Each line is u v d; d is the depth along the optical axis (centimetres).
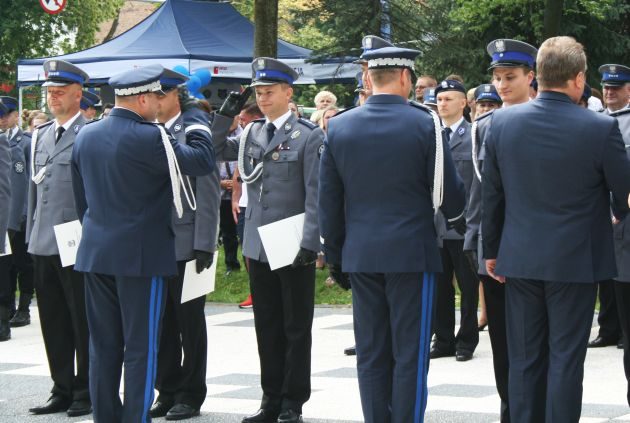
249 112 1127
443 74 2008
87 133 705
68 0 3850
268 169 783
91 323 711
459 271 1011
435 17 1927
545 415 624
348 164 648
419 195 645
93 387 707
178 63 1867
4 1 3734
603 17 2281
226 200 1508
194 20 2036
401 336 643
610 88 912
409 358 641
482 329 1166
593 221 602
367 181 645
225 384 936
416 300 643
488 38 2322
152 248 695
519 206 611
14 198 1287
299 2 2833
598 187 604
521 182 608
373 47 727
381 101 651
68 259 812
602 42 2325
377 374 654
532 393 620
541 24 2239
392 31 1906
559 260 597
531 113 608
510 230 616
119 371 713
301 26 1981
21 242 1312
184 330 809
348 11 1873
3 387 947
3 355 1116
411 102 657
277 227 766
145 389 696
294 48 2066
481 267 686
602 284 1034
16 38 3778
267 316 789
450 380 927
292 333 777
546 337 622
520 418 622
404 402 638
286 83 787
